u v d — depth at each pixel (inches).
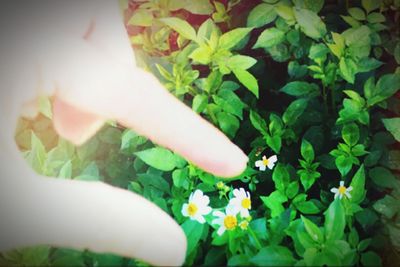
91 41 7.7
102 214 6.7
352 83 12.3
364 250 11.1
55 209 6.7
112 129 13.0
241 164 7.9
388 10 14.2
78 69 7.0
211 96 12.9
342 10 14.7
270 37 13.0
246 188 12.8
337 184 12.7
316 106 13.5
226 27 14.5
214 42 11.8
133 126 7.4
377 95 12.2
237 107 12.2
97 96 7.1
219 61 11.8
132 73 7.3
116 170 12.7
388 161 12.6
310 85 13.1
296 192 11.6
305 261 9.0
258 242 10.0
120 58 7.8
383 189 12.4
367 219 11.4
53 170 11.7
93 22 7.8
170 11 14.2
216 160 7.7
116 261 9.7
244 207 10.6
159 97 7.4
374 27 13.1
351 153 12.2
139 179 11.6
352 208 11.1
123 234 6.8
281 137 13.0
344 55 12.2
